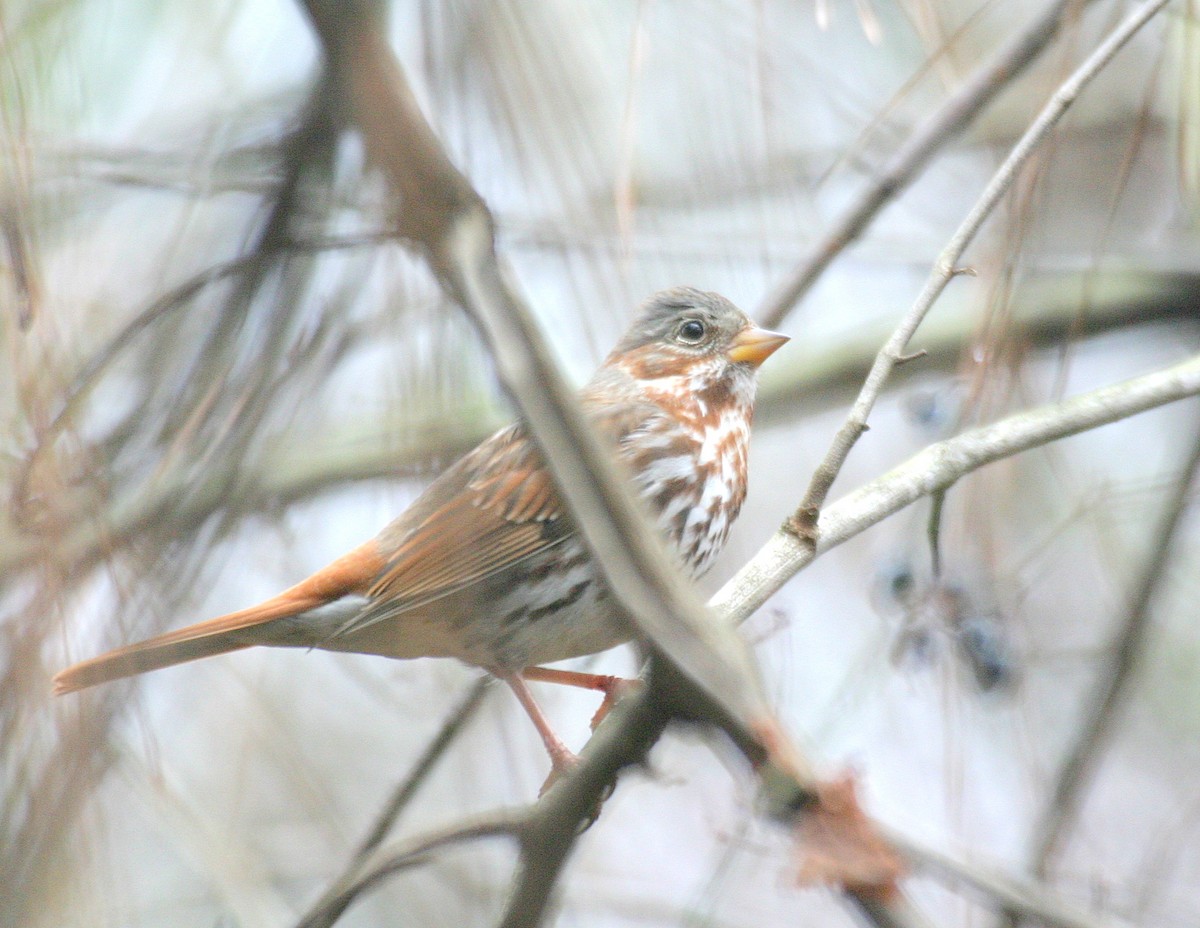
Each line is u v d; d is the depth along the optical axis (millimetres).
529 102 6164
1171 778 12086
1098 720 10227
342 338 6105
